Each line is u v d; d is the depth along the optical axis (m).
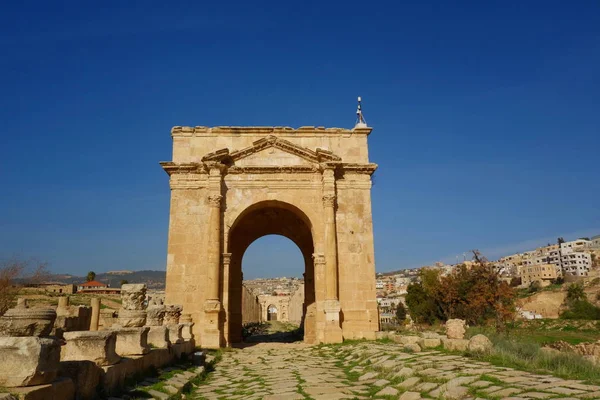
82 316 20.78
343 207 31.39
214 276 28.80
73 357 10.23
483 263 37.53
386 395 11.85
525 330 32.69
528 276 163.50
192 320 28.83
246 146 32.28
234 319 36.69
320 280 29.88
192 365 18.50
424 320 53.47
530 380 10.85
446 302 42.12
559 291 111.56
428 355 16.55
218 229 29.72
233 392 13.88
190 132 32.16
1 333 7.95
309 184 31.39
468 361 14.41
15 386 7.02
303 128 32.69
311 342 33.69
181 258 29.80
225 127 32.25
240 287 37.66
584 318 84.69
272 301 126.38
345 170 31.86
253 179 31.20
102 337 10.45
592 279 120.75
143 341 13.62
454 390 10.50
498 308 34.75
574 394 9.23
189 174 31.11
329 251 29.64
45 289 54.88
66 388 8.05
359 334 28.36
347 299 29.95
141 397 10.83
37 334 8.20
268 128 32.47
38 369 7.22
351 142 32.94
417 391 11.36
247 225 38.25
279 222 38.19
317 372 16.98
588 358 14.20
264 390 13.63
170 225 30.27
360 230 31.08
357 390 12.84
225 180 31.08
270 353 25.56
